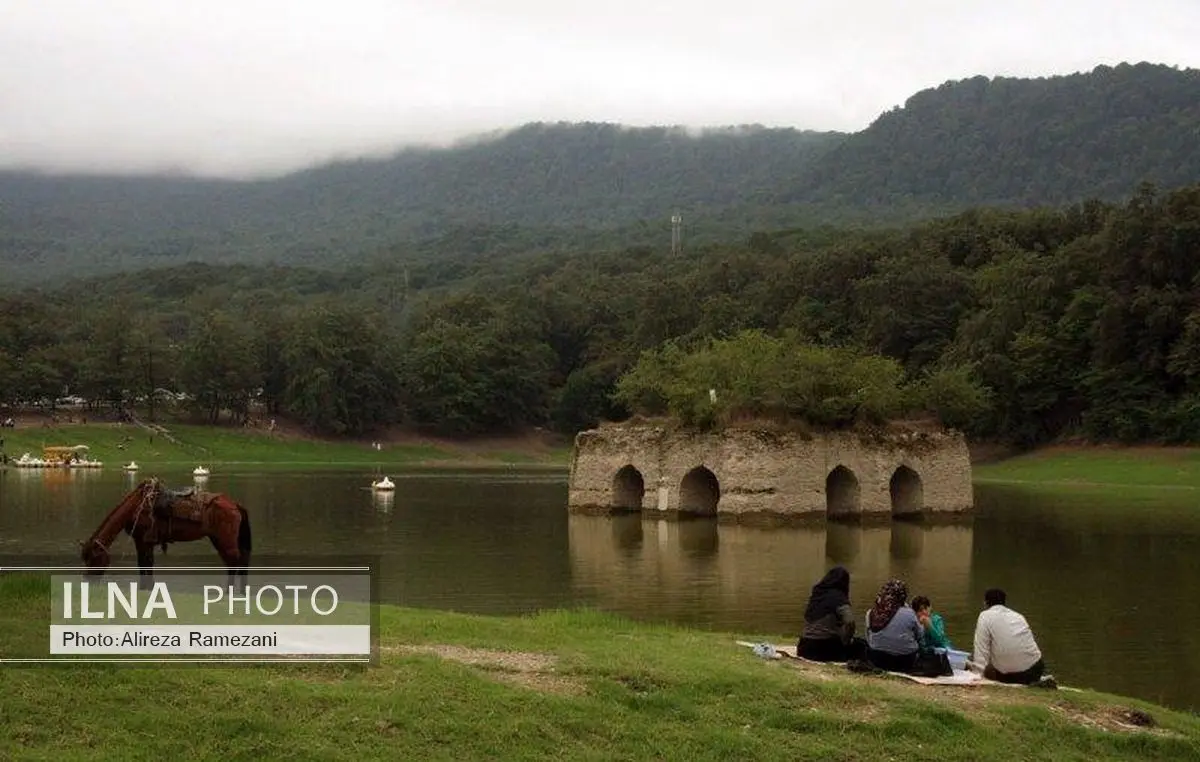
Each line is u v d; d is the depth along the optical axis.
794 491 67.38
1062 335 126.75
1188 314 120.25
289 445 155.75
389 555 51.19
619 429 75.62
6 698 15.02
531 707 17.28
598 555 51.72
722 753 16.83
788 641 26.88
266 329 171.00
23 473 111.00
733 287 185.38
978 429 129.88
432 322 190.00
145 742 14.52
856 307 151.25
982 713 19.75
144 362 153.50
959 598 40.00
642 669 19.78
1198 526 66.00
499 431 177.38
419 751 15.41
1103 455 118.38
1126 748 19.28
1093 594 41.12
